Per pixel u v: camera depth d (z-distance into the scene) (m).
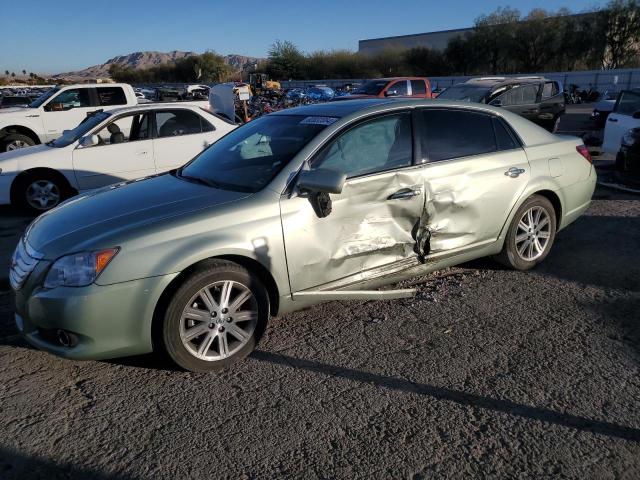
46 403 3.08
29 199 7.63
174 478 2.49
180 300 3.16
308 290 3.65
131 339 3.11
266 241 3.38
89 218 3.41
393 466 2.53
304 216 3.52
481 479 2.44
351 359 3.49
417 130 4.11
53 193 7.73
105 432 2.82
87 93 12.03
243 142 4.29
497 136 4.57
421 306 4.25
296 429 2.81
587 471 2.47
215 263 3.26
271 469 2.53
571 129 18.02
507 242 4.68
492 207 4.41
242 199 3.45
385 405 3.00
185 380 3.28
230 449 2.67
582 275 4.84
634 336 3.72
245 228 3.33
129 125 8.02
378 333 3.83
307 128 3.91
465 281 4.73
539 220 4.88
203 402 3.06
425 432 2.77
